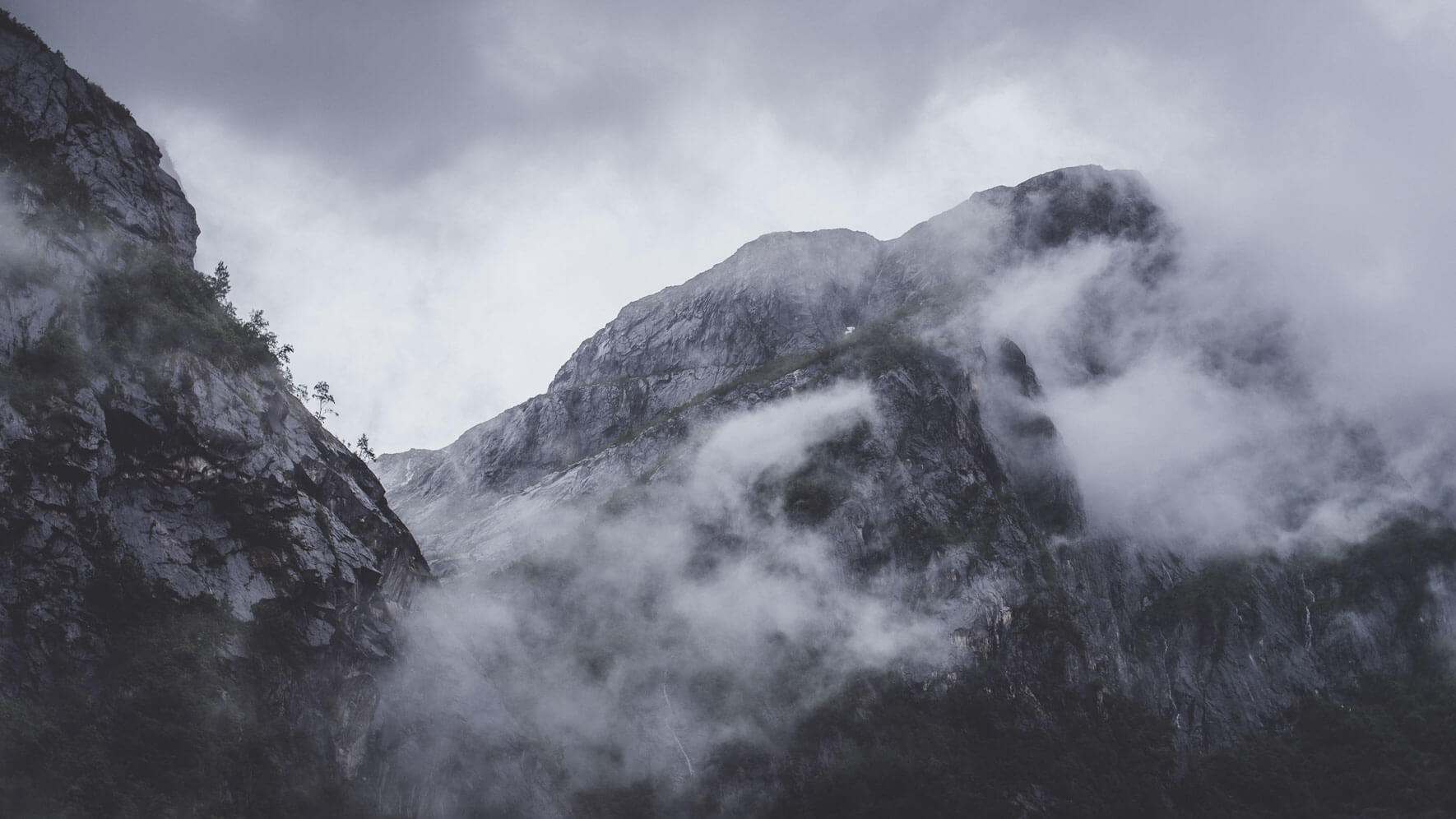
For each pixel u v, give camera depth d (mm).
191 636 113812
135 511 116062
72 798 97875
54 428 108875
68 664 103750
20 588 103188
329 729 124062
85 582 108188
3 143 123750
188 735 107250
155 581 114062
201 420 124562
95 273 122938
